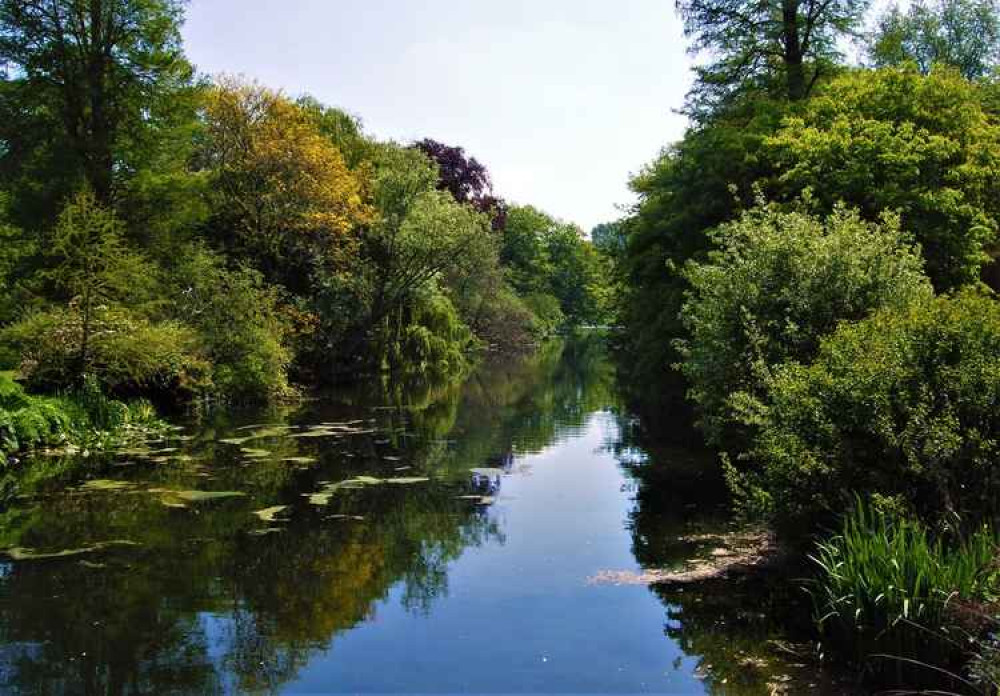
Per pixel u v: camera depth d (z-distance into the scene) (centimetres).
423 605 659
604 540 848
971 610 446
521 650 568
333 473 1211
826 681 504
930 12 3097
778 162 1489
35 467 1215
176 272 1983
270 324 2173
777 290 919
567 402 2283
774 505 683
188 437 1519
